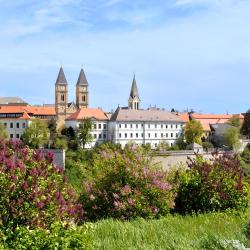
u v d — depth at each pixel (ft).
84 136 447.83
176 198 59.77
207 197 59.21
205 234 38.96
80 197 56.59
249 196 62.34
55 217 33.19
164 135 527.81
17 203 31.48
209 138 531.50
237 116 564.71
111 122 505.66
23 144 37.42
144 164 58.03
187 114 585.22
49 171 35.96
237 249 34.53
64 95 599.57
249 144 443.73
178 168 65.67
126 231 40.29
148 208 53.11
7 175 32.32
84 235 33.73
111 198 55.47
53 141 417.90
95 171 58.59
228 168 61.36
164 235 39.55
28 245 30.53
